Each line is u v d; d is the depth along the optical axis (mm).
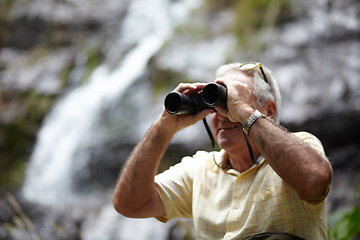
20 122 17203
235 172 3822
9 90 18203
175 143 12805
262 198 3568
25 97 17953
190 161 4250
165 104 3719
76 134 16188
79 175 15242
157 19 20219
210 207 3811
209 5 17922
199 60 15477
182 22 17547
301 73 13445
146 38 19484
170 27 19531
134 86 16375
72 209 13164
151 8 20641
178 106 3682
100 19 20750
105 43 19859
